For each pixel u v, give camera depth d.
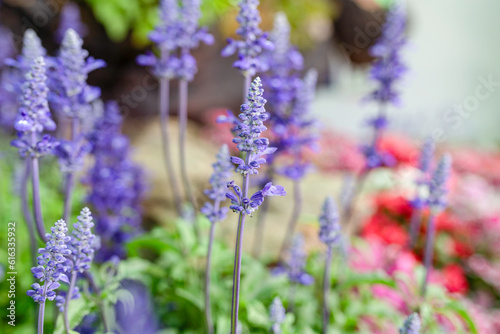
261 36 0.69
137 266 0.77
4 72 1.17
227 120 0.65
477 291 1.13
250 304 0.75
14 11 1.49
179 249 0.81
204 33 0.82
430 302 0.79
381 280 0.78
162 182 1.20
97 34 1.61
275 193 0.56
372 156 0.93
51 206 0.99
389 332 0.82
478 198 1.29
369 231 1.14
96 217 0.86
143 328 0.78
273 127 0.80
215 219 0.66
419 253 1.19
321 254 0.85
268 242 1.07
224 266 0.83
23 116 0.60
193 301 0.76
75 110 0.68
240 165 0.55
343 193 1.01
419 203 0.80
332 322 0.81
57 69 0.68
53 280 0.55
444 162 0.75
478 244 1.22
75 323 0.65
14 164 1.08
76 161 0.68
